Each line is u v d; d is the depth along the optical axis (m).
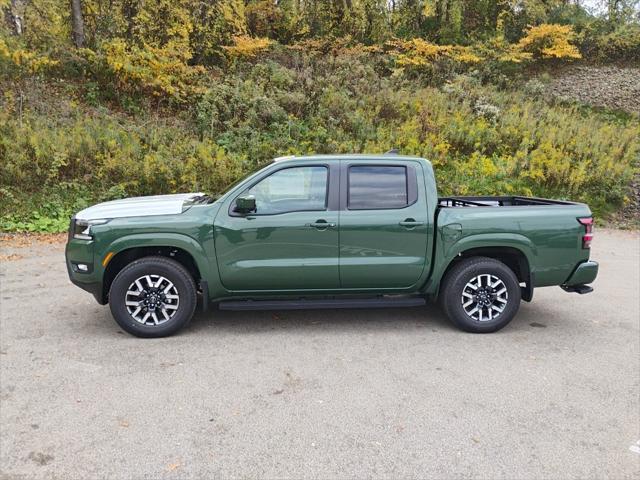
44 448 3.04
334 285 5.05
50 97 13.66
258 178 4.93
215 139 13.52
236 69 16.73
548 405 3.65
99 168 11.23
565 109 17.31
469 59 18.91
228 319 5.52
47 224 10.11
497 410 3.57
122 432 3.22
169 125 13.87
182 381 3.96
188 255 5.07
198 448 3.06
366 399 3.71
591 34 21.59
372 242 4.95
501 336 5.08
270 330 5.18
